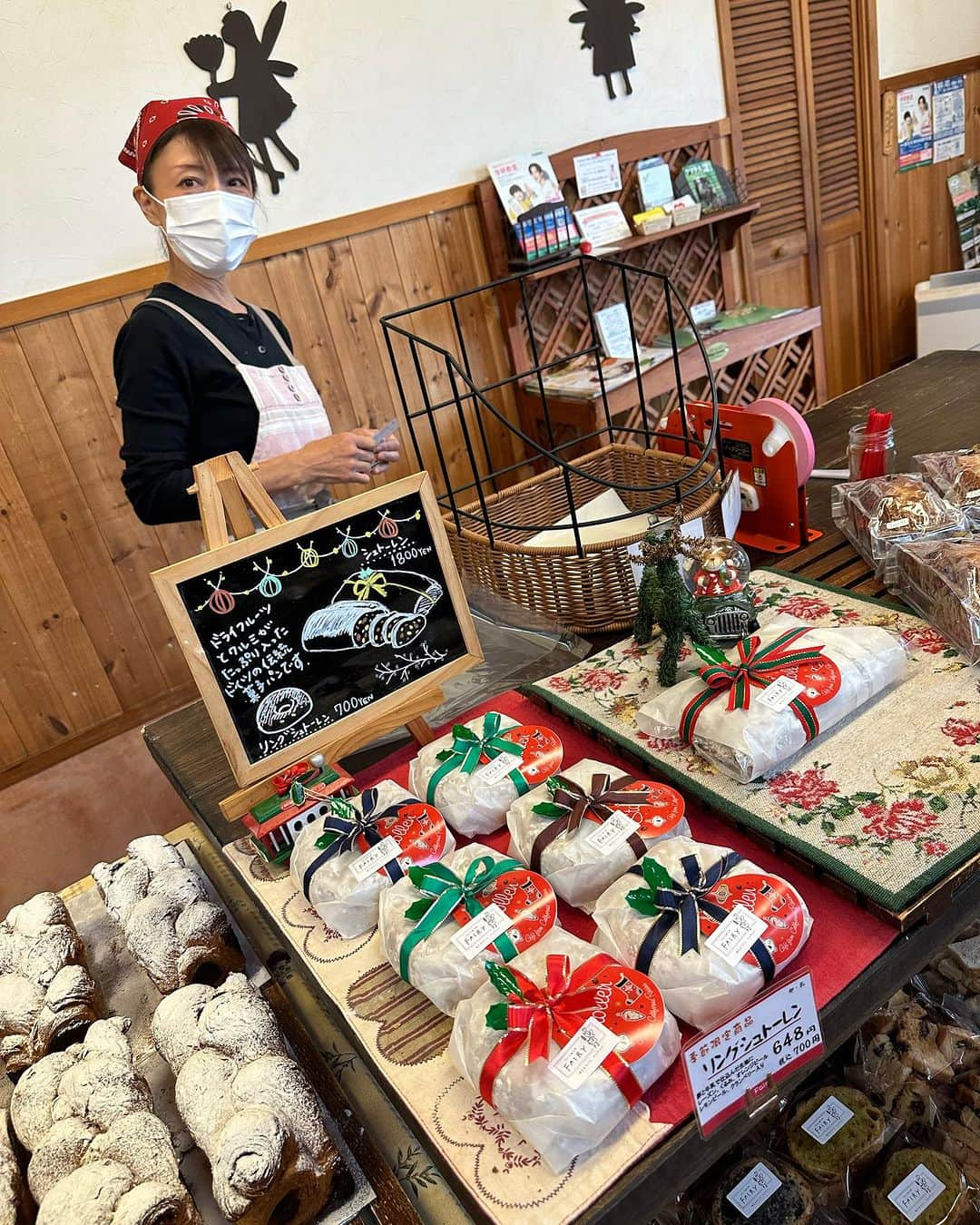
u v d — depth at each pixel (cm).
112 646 285
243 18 263
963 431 185
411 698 120
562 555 136
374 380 315
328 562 112
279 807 110
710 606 120
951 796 91
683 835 94
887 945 81
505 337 340
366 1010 89
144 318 169
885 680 106
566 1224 66
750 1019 71
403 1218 82
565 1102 69
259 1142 80
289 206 286
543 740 110
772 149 399
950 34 457
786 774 99
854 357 478
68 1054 101
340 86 285
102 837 277
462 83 308
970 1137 106
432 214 313
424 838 99
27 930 121
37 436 259
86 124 248
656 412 358
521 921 85
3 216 243
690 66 362
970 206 500
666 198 362
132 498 171
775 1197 100
